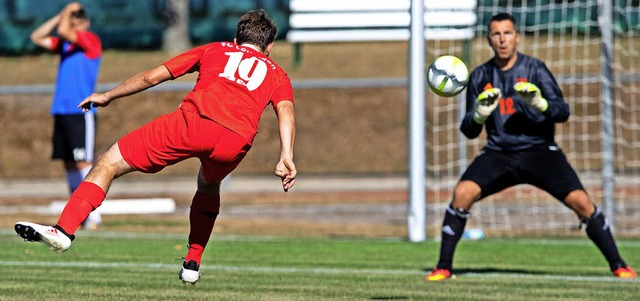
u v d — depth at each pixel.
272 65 20.62
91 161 43.66
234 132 19.70
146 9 106.75
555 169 27.73
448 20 48.94
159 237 41.78
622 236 43.53
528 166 27.75
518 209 53.62
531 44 82.25
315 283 27.47
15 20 106.00
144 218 50.62
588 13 51.47
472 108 27.91
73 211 19.25
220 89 19.98
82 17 43.09
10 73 97.19
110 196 61.16
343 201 60.56
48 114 85.31
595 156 71.50
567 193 27.86
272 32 21.44
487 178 27.88
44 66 100.19
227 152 19.78
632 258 34.91
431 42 58.25
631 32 60.66
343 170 77.19
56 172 80.56
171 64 20.33
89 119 43.31
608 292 25.83
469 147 72.50
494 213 52.16
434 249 37.59
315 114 82.75
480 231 42.88
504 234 45.19
